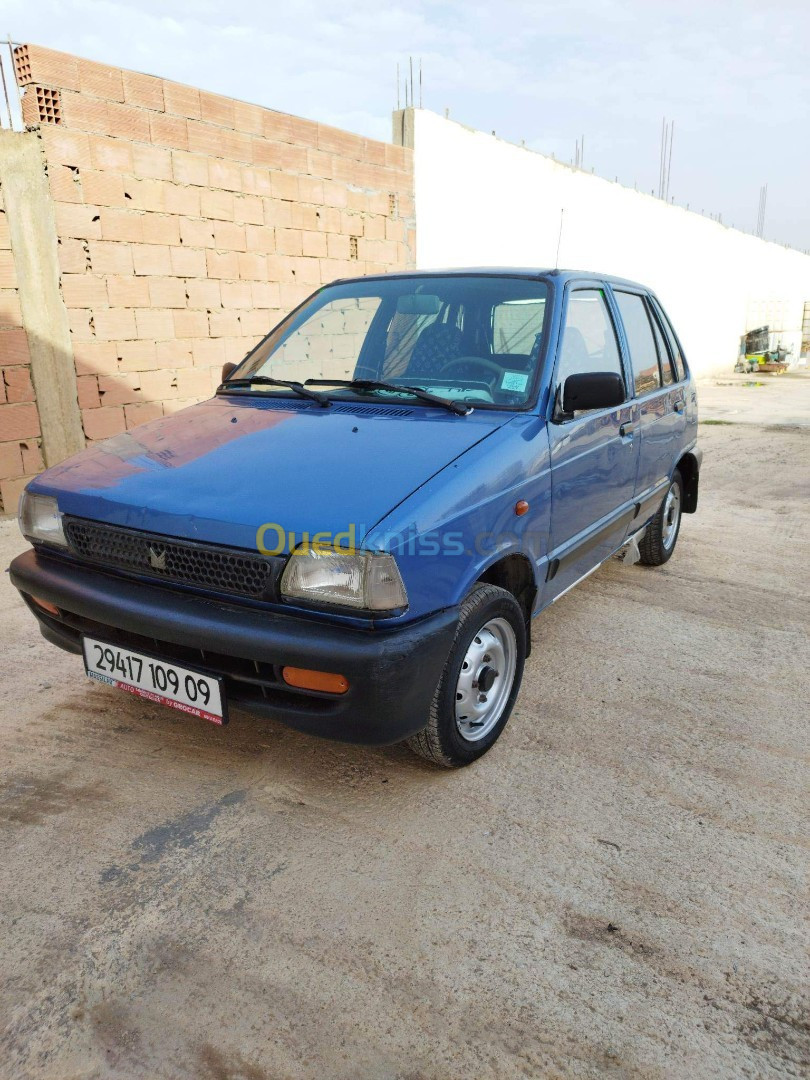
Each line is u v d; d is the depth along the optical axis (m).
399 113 9.91
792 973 1.91
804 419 12.38
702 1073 1.65
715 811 2.55
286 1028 1.74
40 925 2.03
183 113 6.76
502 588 2.69
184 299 7.05
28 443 6.03
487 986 1.86
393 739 2.27
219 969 1.90
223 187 7.23
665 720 3.13
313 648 2.11
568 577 3.38
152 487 2.47
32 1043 1.70
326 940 1.99
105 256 6.33
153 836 2.38
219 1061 1.67
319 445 2.62
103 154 6.18
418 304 3.38
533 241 13.24
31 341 5.91
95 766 2.75
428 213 10.34
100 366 6.45
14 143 5.61
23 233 5.75
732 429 11.34
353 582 2.11
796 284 30.17
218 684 2.31
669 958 1.95
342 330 3.49
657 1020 1.78
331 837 2.38
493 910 2.10
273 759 2.80
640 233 17.20
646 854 2.33
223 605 2.29
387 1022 1.76
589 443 3.26
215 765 2.77
